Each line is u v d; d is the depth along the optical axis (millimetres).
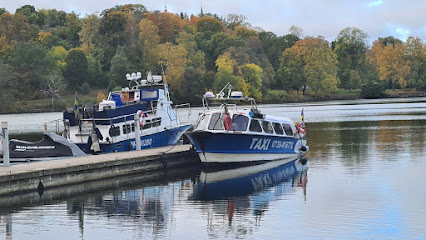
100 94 119625
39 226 20016
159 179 28406
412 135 44938
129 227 19781
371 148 37438
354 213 20688
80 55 130375
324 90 145500
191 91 119312
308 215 20641
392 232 18375
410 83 158125
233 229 19234
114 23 144750
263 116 32062
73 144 30625
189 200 23656
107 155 30312
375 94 149875
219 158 30641
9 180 23984
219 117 31094
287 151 34094
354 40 167625
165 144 36094
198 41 149625
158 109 35812
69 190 25594
